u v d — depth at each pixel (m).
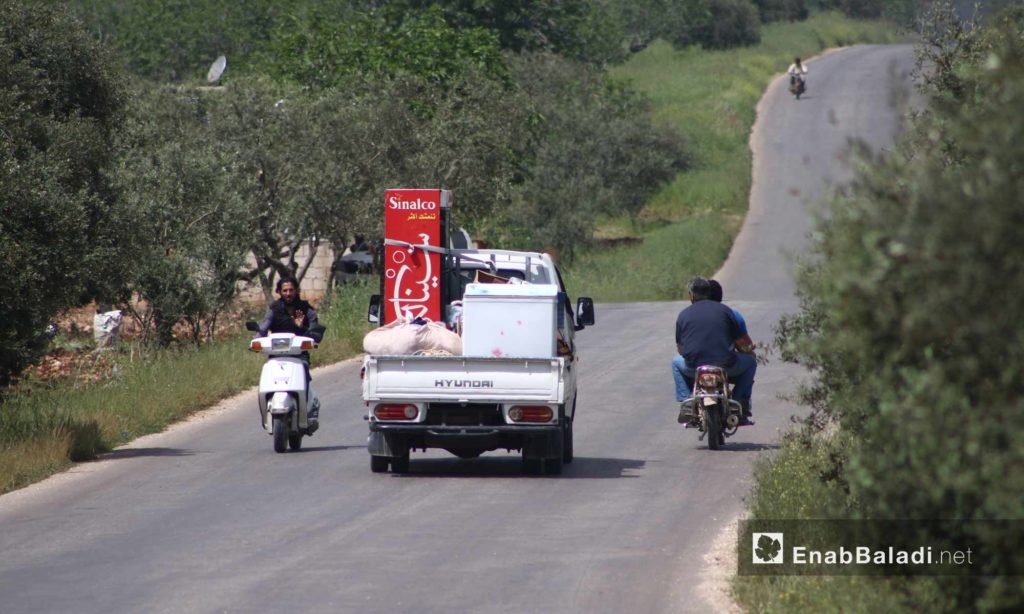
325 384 76.50
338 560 34.16
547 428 46.44
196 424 62.41
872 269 19.92
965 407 19.75
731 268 185.62
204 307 92.62
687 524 38.66
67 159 61.53
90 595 30.88
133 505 42.50
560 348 49.81
